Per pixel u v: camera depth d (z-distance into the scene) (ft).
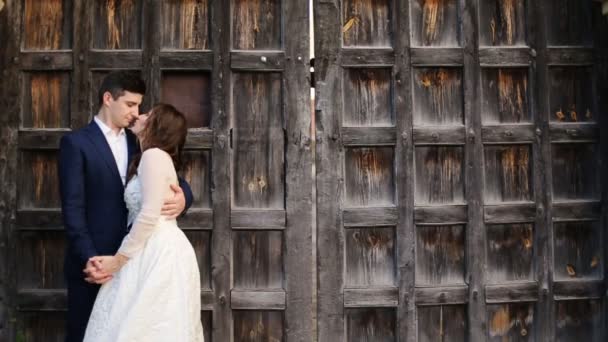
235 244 11.24
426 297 11.34
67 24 11.19
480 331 11.43
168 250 8.54
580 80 11.82
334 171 11.29
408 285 11.31
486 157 11.61
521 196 11.64
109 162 9.14
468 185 11.46
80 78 11.05
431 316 11.45
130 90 9.27
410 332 11.30
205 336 11.19
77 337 9.10
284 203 11.25
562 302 11.71
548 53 11.68
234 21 11.34
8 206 10.91
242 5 11.35
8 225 10.91
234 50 11.26
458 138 11.46
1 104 10.94
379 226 11.36
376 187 11.41
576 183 11.75
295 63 11.26
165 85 11.25
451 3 11.66
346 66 11.36
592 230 11.78
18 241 10.98
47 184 11.05
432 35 11.59
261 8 11.37
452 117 11.54
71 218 8.71
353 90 11.44
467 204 11.44
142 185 8.59
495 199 11.60
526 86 11.71
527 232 11.67
